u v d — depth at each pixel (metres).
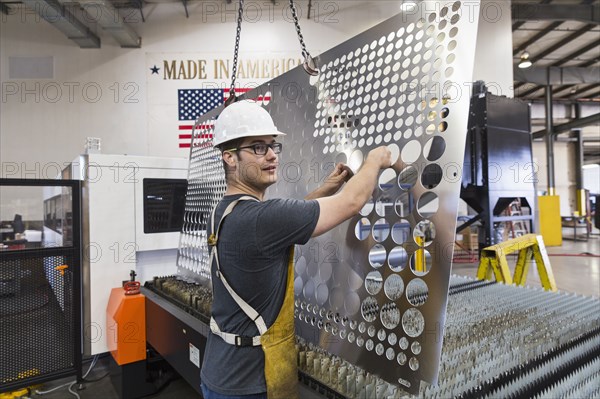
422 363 0.78
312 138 1.21
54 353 2.13
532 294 1.71
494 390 0.81
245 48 4.81
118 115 4.82
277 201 0.81
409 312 0.90
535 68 8.98
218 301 0.92
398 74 0.95
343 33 4.85
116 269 2.36
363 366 0.92
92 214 2.28
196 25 4.82
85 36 4.57
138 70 4.82
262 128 0.92
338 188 1.03
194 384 1.51
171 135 4.82
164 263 2.58
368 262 0.95
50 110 4.82
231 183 0.95
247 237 0.80
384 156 0.90
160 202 2.51
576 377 0.93
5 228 4.02
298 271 1.19
